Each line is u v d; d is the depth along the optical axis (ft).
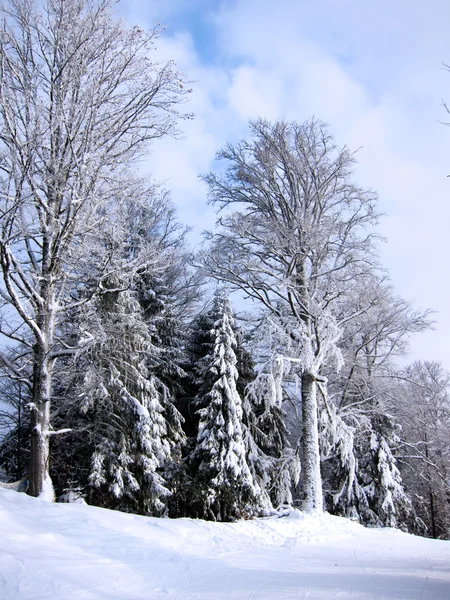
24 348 45.91
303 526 46.39
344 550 35.81
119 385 48.91
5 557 20.29
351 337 71.20
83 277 43.06
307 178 61.16
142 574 21.77
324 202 60.75
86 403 45.27
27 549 22.40
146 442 49.42
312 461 55.83
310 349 57.11
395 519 68.08
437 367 109.60
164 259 44.83
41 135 35.12
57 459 51.29
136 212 50.57
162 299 65.57
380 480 69.62
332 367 71.20
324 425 64.59
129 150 39.70
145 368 55.52
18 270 35.17
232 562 27.09
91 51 37.76
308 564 27.89
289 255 60.70
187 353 67.92
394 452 84.02
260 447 67.15
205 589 20.08
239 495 52.65
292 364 61.11
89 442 48.01
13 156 33.83
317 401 66.39
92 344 39.99
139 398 52.95
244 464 53.26
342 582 21.68
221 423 53.78
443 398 96.89
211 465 52.19
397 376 74.43
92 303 44.21
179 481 53.52
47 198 37.55
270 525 44.57
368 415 73.26
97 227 40.32
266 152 61.67
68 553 23.26
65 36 37.22
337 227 58.54
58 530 26.68
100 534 27.53
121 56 38.55
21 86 36.22
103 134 38.11
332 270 59.21
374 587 20.56
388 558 31.76
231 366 56.44
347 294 61.87
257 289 61.36
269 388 56.24
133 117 39.63
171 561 25.29
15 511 27.76
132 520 33.88
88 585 19.25
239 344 66.13
